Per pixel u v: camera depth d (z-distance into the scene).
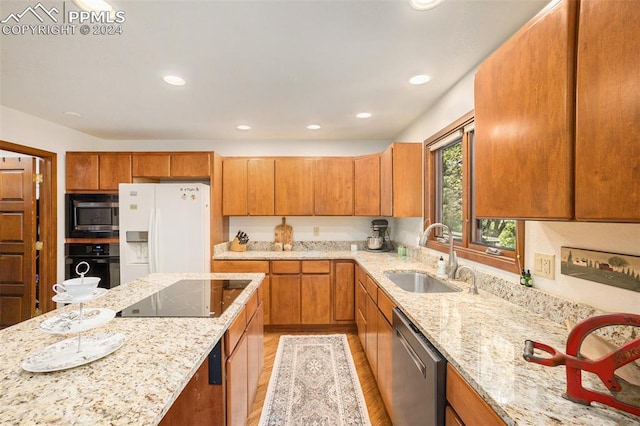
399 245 3.43
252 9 1.35
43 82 2.10
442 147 2.58
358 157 3.57
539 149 0.89
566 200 0.80
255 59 1.80
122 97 2.39
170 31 1.51
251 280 2.13
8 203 3.02
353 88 2.24
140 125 3.19
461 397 0.93
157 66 1.88
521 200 0.98
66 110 2.70
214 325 1.27
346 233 3.99
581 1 0.75
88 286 0.99
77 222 3.23
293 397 2.03
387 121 3.09
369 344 2.38
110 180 3.31
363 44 1.64
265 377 2.29
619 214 0.67
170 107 2.63
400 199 2.90
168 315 1.39
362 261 2.88
